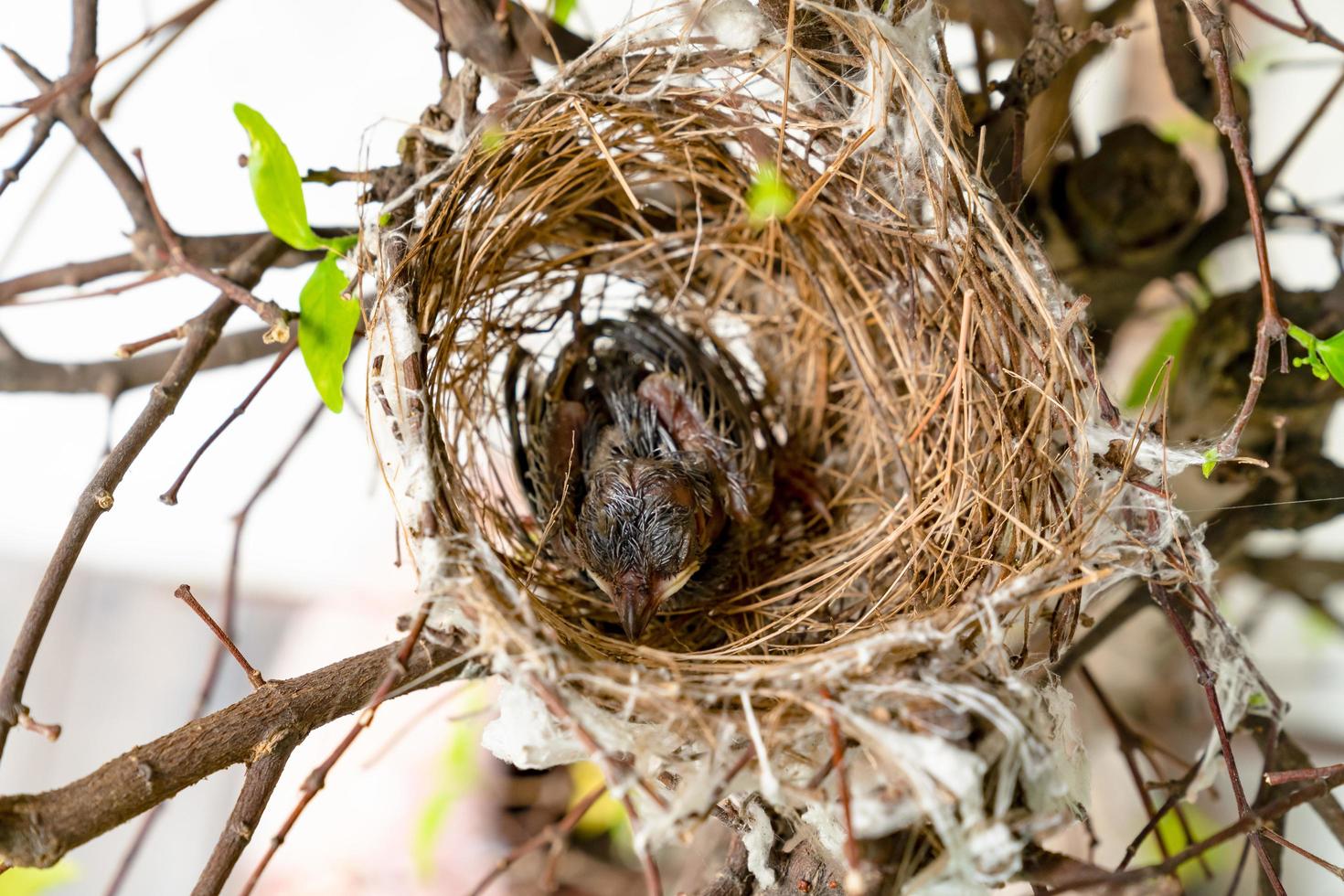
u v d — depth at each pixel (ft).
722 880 0.93
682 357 1.06
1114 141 1.03
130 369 1.03
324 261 0.93
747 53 0.96
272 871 1.16
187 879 1.18
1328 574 1.06
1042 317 0.94
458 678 0.91
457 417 1.00
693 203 1.05
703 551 1.03
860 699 0.87
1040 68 0.96
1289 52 1.12
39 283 0.97
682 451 1.05
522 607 0.89
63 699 1.19
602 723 0.88
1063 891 0.86
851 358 1.00
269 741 0.88
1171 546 0.93
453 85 0.97
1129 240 1.03
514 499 1.08
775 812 0.91
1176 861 0.86
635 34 0.95
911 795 0.85
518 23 0.97
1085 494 0.94
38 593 0.88
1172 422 1.03
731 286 1.08
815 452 1.08
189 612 1.21
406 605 1.20
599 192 1.03
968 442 0.96
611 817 1.12
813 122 0.97
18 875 1.03
